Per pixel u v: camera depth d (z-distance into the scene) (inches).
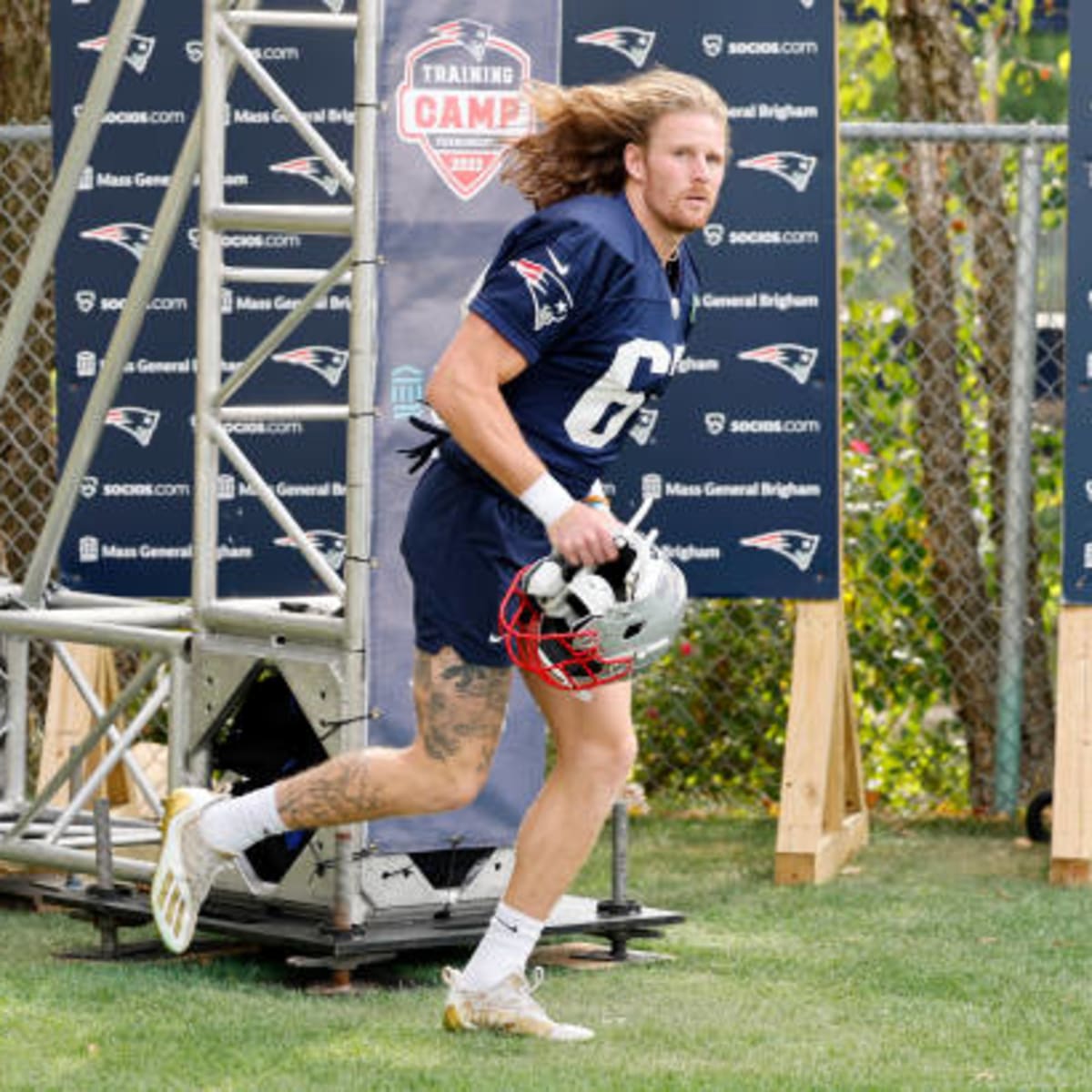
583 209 621.3
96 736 817.5
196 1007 689.0
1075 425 966.4
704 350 989.8
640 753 1168.8
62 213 858.1
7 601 890.1
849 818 1018.7
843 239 1266.0
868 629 1167.0
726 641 1159.6
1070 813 938.7
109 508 1031.0
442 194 732.0
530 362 614.9
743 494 991.6
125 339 847.7
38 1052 627.5
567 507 607.8
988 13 1341.0
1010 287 1163.9
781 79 976.3
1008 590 1090.7
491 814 759.1
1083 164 962.1
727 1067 620.1
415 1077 601.0
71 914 804.6
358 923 730.8
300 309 754.8
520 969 658.2
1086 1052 649.6
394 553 735.1
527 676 646.5
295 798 653.9
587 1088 589.6
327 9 1005.2
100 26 1018.1
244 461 775.1
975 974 761.6
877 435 1169.4
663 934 816.9
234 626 776.3
